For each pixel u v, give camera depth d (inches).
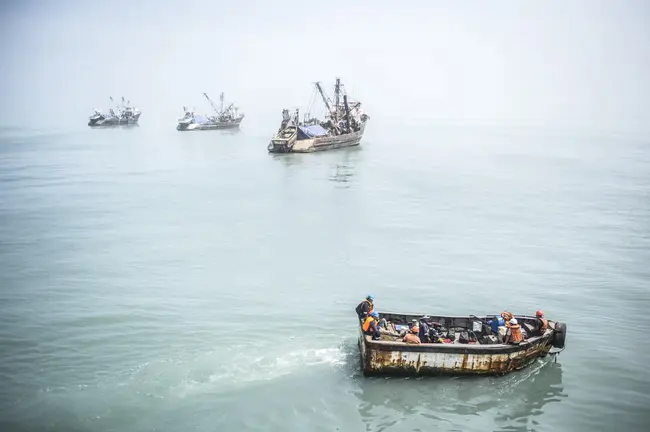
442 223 2142.0
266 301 1334.9
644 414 892.6
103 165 3909.9
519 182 3132.4
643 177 3316.9
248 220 2198.6
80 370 984.9
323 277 1515.7
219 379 955.3
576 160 4180.6
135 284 1451.8
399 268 1593.3
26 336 1123.9
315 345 1089.4
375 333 950.4
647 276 1534.2
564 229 2053.4
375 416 866.1
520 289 1430.9
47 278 1491.1
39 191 2837.1
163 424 836.6
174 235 1958.7
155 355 1041.5
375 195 2728.8
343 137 4810.5
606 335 1167.0
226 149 5004.9
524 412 888.9
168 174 3476.9
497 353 934.4
